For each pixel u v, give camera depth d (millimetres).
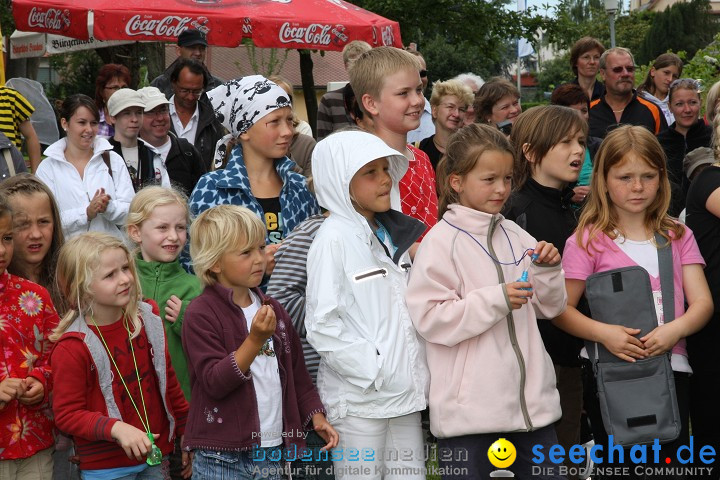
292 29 8055
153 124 6094
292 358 3455
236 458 3254
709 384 3977
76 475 3965
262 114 4125
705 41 34281
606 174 3779
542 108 4109
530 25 19781
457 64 31469
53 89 25359
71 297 3357
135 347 3443
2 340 3412
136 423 3404
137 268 3902
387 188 3521
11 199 3768
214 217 3324
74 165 5578
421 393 3416
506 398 3340
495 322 3301
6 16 17328
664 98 8703
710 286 4012
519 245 3604
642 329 3617
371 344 3330
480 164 3494
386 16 17938
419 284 3436
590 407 3861
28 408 3430
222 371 3117
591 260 3795
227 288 3332
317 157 3586
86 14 7535
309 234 3678
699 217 4102
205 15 7789
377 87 4102
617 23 38656
